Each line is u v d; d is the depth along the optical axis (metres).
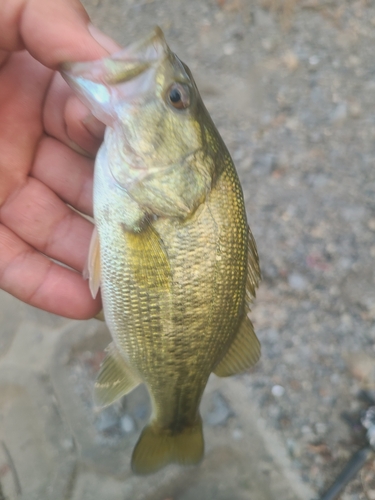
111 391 0.15
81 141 0.15
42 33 0.12
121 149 0.13
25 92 0.15
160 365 0.14
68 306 0.16
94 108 0.13
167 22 0.39
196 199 0.13
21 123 0.15
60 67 0.13
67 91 0.15
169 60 0.13
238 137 0.32
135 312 0.13
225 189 0.13
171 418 0.16
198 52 0.37
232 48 0.37
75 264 0.17
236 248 0.13
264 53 0.37
